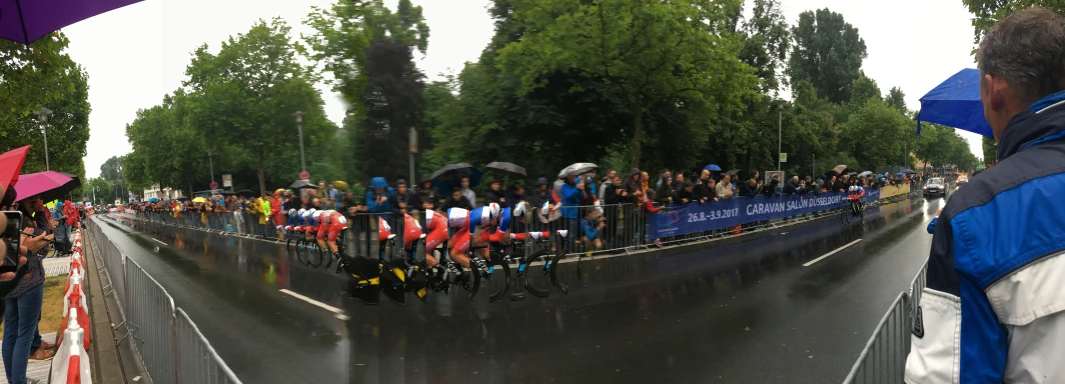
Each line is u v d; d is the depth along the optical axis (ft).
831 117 137.59
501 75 51.37
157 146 163.84
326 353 17.35
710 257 33.68
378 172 55.42
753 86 54.39
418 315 21.56
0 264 9.10
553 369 15.47
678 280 26.96
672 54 45.44
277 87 100.42
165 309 12.64
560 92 49.37
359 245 29.12
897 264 30.55
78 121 97.35
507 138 49.85
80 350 10.13
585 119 51.42
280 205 48.49
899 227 49.88
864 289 24.39
